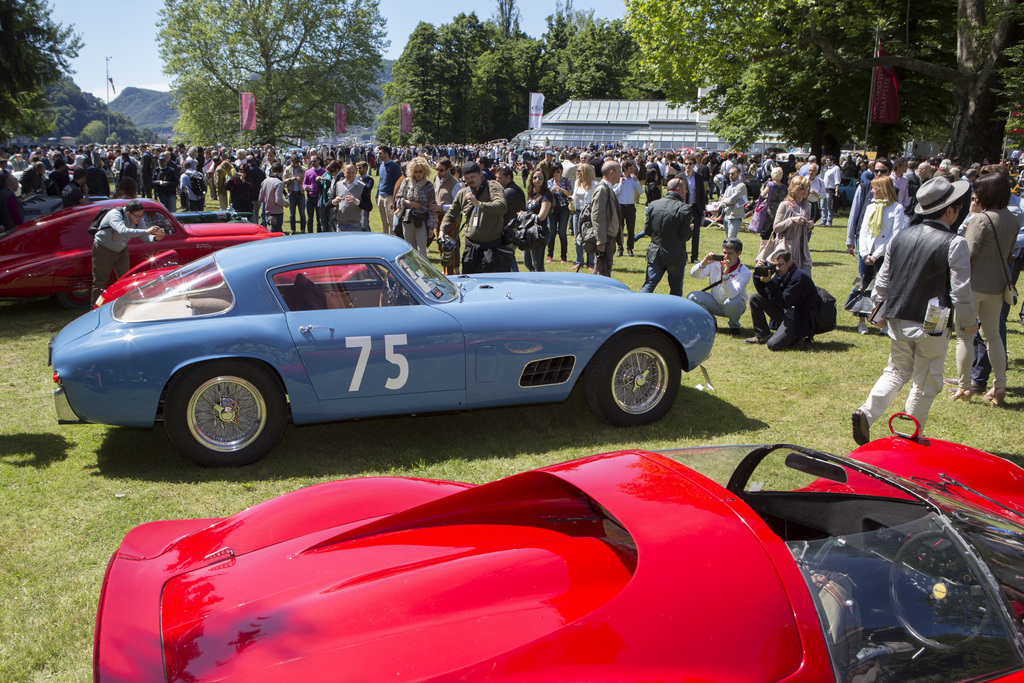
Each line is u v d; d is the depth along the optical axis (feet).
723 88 117.19
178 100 206.90
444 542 8.08
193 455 15.44
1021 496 10.43
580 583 7.14
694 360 17.92
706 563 6.31
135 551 8.18
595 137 235.81
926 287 15.20
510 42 376.48
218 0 198.49
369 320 15.72
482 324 16.17
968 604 6.73
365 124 218.59
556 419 18.83
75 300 31.65
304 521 8.53
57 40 95.09
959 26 77.77
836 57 85.40
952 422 18.54
